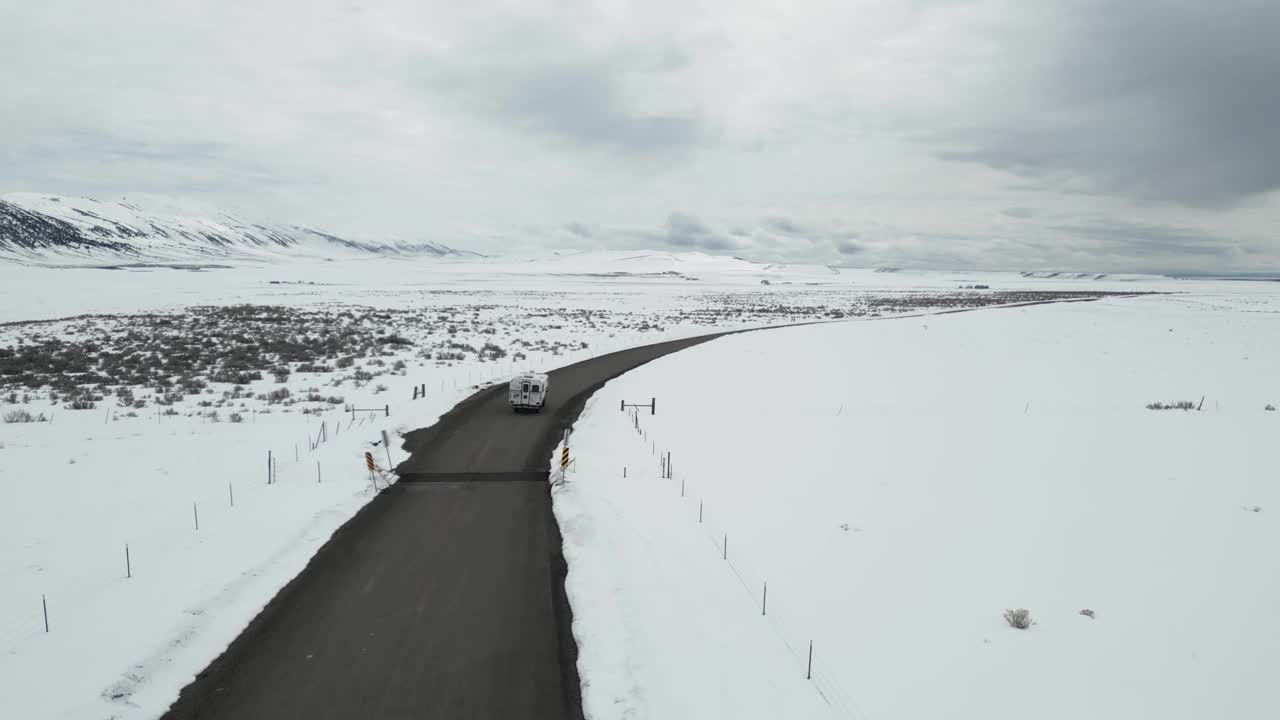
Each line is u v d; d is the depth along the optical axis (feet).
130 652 31.48
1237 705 25.75
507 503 54.95
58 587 37.29
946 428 74.18
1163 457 59.16
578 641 33.71
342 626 35.14
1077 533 43.01
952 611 33.68
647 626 33.94
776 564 40.06
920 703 26.50
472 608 37.19
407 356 139.54
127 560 40.75
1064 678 27.66
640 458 66.08
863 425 77.30
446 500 55.67
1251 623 31.65
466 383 112.06
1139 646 29.91
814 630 32.50
